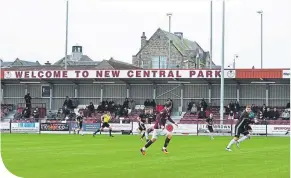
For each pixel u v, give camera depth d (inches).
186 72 2237.9
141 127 1528.1
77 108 2497.5
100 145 1270.9
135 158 901.8
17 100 2615.7
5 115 2504.9
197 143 1382.9
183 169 732.7
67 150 1095.6
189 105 2336.4
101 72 2321.6
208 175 668.7
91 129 2086.6
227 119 2005.4
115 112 2283.5
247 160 875.4
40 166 771.4
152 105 2306.8
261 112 2101.4
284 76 2161.7
